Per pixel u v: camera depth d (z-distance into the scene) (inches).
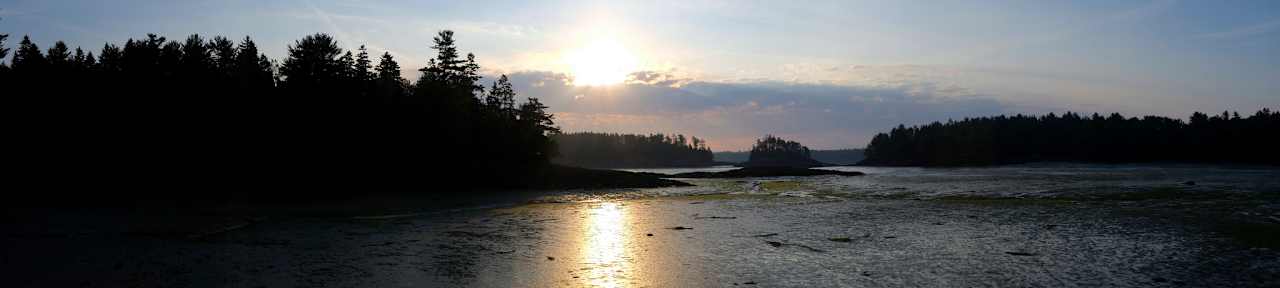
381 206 1561.3
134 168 1999.3
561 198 1854.1
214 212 1359.5
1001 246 778.2
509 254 736.3
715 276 610.5
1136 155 7234.3
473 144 2760.8
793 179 3329.2
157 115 2015.3
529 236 900.6
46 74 1974.7
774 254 730.2
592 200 1742.1
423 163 2509.8
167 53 2160.4
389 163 2432.3
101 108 1952.5
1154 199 1496.1
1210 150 6707.7
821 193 1947.6
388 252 753.0
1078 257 695.1
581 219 1155.9
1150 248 748.0
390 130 2442.2
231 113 2124.8
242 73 2253.9
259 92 2220.7
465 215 1275.8
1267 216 1071.6
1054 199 1535.4
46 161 1865.2
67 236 903.1
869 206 1393.9
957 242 815.7
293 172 2190.0
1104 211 1185.4
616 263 677.3
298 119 2193.7
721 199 1707.7
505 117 3201.3
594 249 771.4
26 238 876.0
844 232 928.3
